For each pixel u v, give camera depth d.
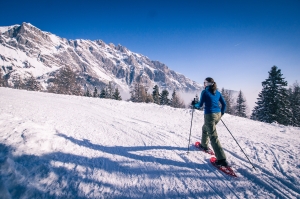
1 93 12.56
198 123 7.73
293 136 6.05
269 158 3.72
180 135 5.46
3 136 3.67
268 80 25.06
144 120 7.78
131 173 3.22
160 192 2.68
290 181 2.81
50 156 3.55
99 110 9.61
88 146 4.37
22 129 4.17
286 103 24.48
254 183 2.85
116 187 2.80
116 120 7.40
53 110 8.31
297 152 4.05
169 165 3.49
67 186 2.75
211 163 3.52
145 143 4.71
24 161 3.10
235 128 7.18
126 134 5.48
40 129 4.54
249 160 3.42
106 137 5.13
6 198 2.28
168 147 4.41
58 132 4.97
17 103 9.05
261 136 5.74
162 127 6.53
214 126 3.53
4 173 2.60
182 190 2.72
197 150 4.21
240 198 2.51
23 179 2.68
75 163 3.46
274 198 2.47
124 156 3.90
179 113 10.38
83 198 2.51
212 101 3.63
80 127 5.89
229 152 4.09
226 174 3.13
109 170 3.30
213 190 2.71
